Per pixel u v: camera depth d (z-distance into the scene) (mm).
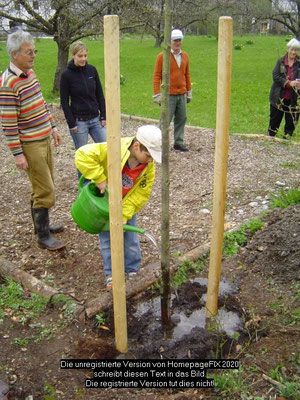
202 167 6660
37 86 3957
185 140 8094
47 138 4062
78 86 5328
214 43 31266
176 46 6719
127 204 3240
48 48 29328
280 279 3732
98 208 3129
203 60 23156
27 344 3109
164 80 2564
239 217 4844
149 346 3066
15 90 3727
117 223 2594
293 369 2791
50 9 11914
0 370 2865
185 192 5727
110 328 3262
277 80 7559
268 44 29547
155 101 7078
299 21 16219
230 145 7684
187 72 7109
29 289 3711
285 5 16797
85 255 4289
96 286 3785
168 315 3201
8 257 4254
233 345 3080
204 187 5867
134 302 3555
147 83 17234
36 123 3932
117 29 2266
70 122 5402
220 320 3320
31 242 4535
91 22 11586
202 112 12000
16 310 3455
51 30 12523
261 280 3775
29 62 3715
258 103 13086
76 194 5703
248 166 6574
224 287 3715
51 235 4559
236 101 13484
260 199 5309
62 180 6168
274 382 2688
